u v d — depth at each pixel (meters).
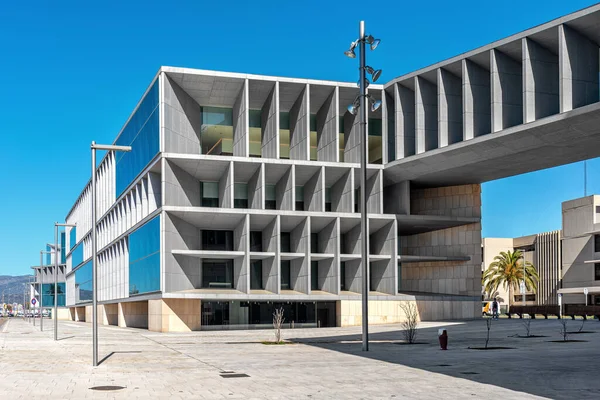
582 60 37.69
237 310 49.12
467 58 43.53
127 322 61.06
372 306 49.72
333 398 12.90
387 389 14.10
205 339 35.00
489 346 26.36
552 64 40.12
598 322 46.34
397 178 51.59
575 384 14.48
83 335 41.06
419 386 14.48
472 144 42.84
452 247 54.53
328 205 54.31
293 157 52.16
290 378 16.28
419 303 51.19
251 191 50.94
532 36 39.06
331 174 51.28
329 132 51.28
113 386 14.90
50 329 54.19
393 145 51.84
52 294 127.06
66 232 114.62
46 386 14.95
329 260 50.19
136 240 53.84
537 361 19.78
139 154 53.69
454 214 53.88
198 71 47.31
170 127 47.41
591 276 91.00
